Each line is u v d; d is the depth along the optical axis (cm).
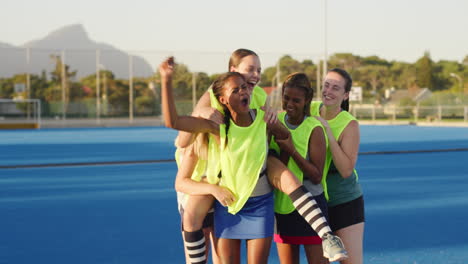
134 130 3419
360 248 407
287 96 389
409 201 863
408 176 1163
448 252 563
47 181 1108
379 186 1023
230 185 373
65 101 3978
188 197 402
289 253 407
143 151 1805
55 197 912
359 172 1230
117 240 616
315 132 386
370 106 4794
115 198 898
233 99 361
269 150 397
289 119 399
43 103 3966
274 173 376
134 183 1070
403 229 667
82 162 1463
